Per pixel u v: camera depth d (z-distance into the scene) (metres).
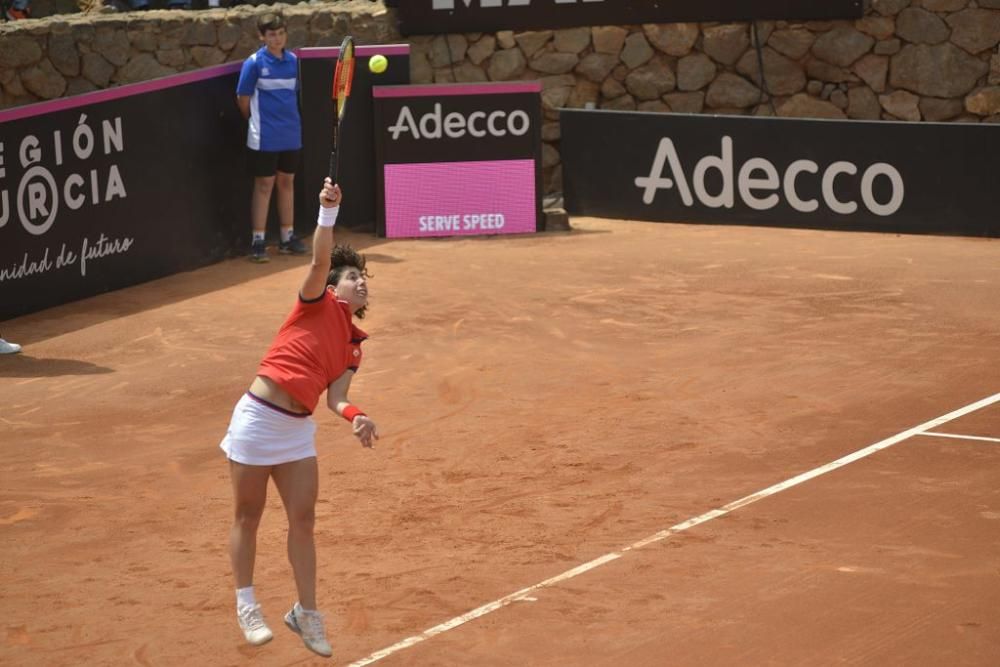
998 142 54.09
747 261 50.88
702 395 34.56
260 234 53.47
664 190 59.84
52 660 20.94
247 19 64.44
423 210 57.56
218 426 33.81
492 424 32.78
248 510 20.56
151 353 41.12
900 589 22.28
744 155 58.03
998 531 24.84
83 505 28.28
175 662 20.75
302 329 20.67
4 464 31.27
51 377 38.84
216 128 53.66
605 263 51.16
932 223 55.69
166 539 26.23
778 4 62.34
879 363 37.00
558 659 20.23
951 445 30.03
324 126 57.69
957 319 41.53
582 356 38.62
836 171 56.75
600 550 24.69
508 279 48.81
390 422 33.25
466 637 21.16
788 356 37.94
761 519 25.91
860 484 27.69
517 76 65.00
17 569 24.86
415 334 41.50
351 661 20.52
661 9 63.41
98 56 65.25
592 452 30.45
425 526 26.31
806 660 19.83
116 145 49.41
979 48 60.66
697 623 21.30
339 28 64.50
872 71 62.25
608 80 64.69
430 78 65.38
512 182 57.75
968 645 20.09
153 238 51.31
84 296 48.81
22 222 46.03
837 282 47.00
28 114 45.84
